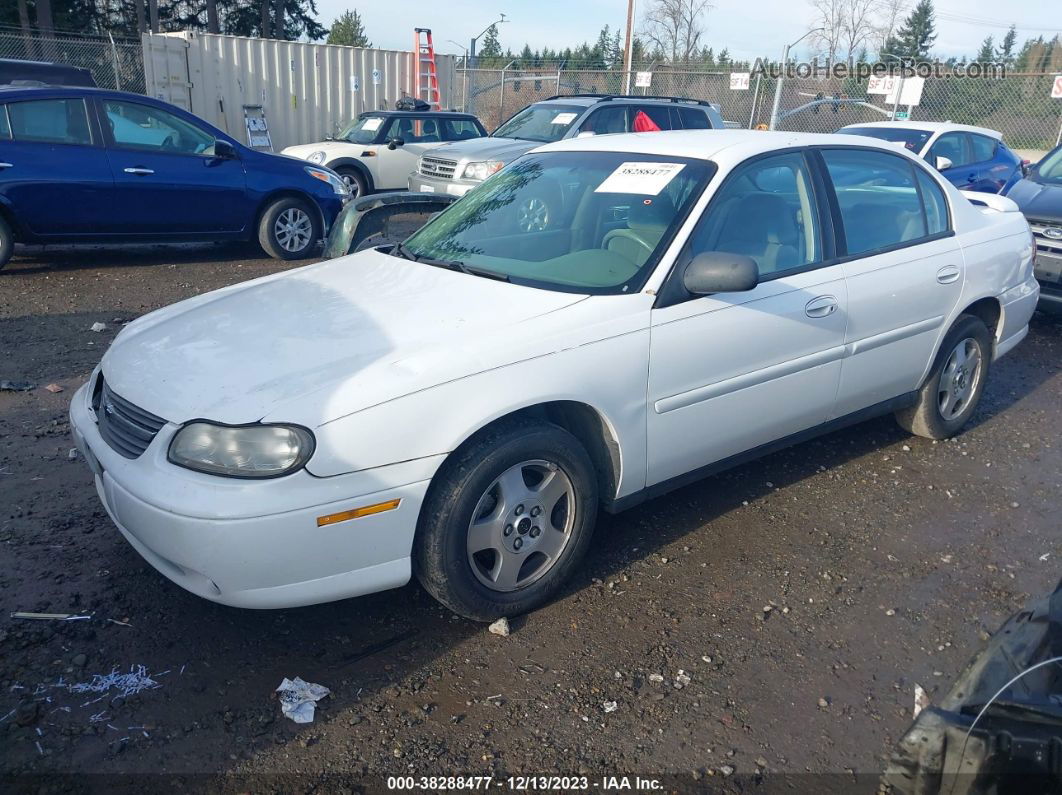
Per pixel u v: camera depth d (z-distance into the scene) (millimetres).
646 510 4195
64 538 3717
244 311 3516
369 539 2859
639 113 11266
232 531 2666
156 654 3027
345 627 3230
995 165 12172
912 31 52531
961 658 3176
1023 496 4508
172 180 8844
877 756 2689
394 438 2826
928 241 4625
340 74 18031
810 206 4113
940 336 4699
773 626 3322
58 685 2848
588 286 3480
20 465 4383
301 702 2812
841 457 4906
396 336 3135
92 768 2531
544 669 3035
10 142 7988
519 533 3219
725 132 4406
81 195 8344
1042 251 7695
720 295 3619
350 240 5188
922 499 4430
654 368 3412
